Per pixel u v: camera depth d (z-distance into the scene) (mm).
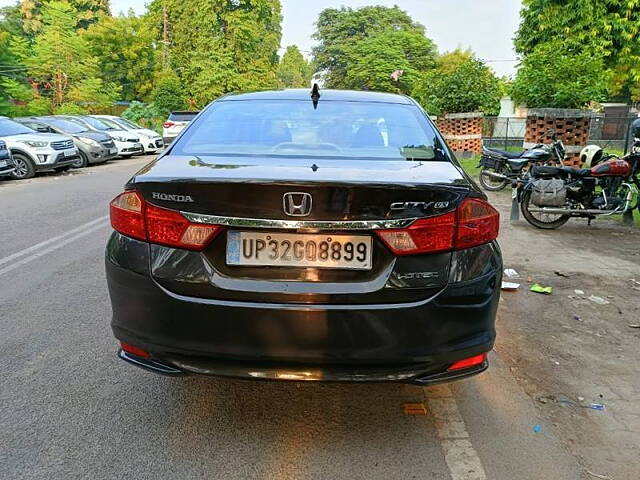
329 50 67750
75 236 7262
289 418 2955
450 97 16953
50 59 36562
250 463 2568
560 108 10656
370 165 2770
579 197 7559
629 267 5797
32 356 3672
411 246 2408
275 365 2430
